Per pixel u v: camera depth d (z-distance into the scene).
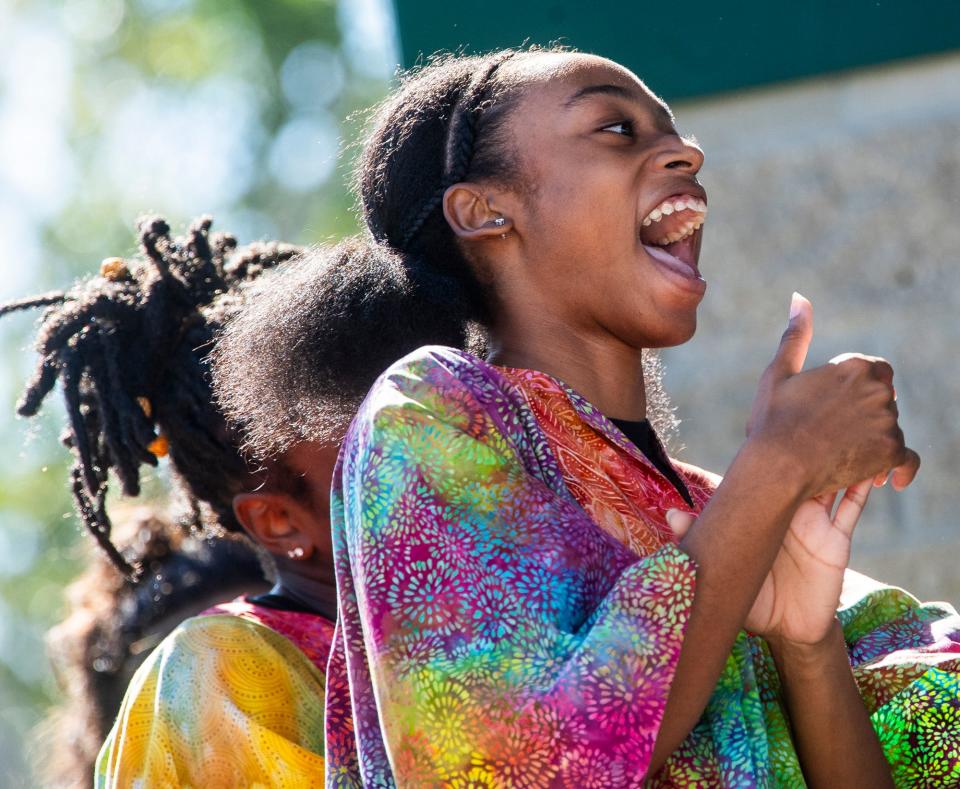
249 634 5.52
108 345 6.32
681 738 3.97
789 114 7.49
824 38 7.37
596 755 3.82
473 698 3.87
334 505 4.45
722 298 7.52
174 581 7.85
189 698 5.37
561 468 4.50
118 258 6.64
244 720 5.29
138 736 5.39
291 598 5.96
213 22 25.20
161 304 6.36
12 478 22.89
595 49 7.45
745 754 4.20
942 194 7.36
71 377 6.34
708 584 4.01
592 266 4.89
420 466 4.14
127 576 6.59
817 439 4.16
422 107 5.25
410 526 4.08
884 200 7.40
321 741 5.41
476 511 4.11
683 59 7.46
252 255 6.64
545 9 7.46
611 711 3.83
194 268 6.50
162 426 6.31
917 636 5.12
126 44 25.45
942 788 4.68
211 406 6.20
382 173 5.32
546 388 4.63
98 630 7.97
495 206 5.01
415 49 7.48
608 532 4.44
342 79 24.95
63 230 25.05
